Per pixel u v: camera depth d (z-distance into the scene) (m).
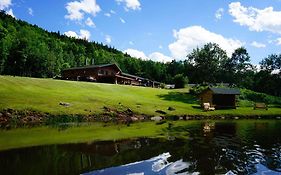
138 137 26.91
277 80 134.12
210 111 59.16
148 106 54.81
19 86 52.44
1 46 118.62
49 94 50.59
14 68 121.69
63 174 14.72
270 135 29.86
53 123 37.28
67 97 50.56
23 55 121.38
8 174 14.65
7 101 41.75
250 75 133.50
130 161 17.45
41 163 16.84
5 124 34.66
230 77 114.81
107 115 44.94
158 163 17.06
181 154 19.61
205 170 15.79
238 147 22.62
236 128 36.44
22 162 17.05
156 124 39.09
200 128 35.25
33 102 43.66
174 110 55.09
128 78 109.25
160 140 25.34
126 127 34.94
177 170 15.70
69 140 24.73
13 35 166.38
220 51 105.94
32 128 32.28
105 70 101.00
